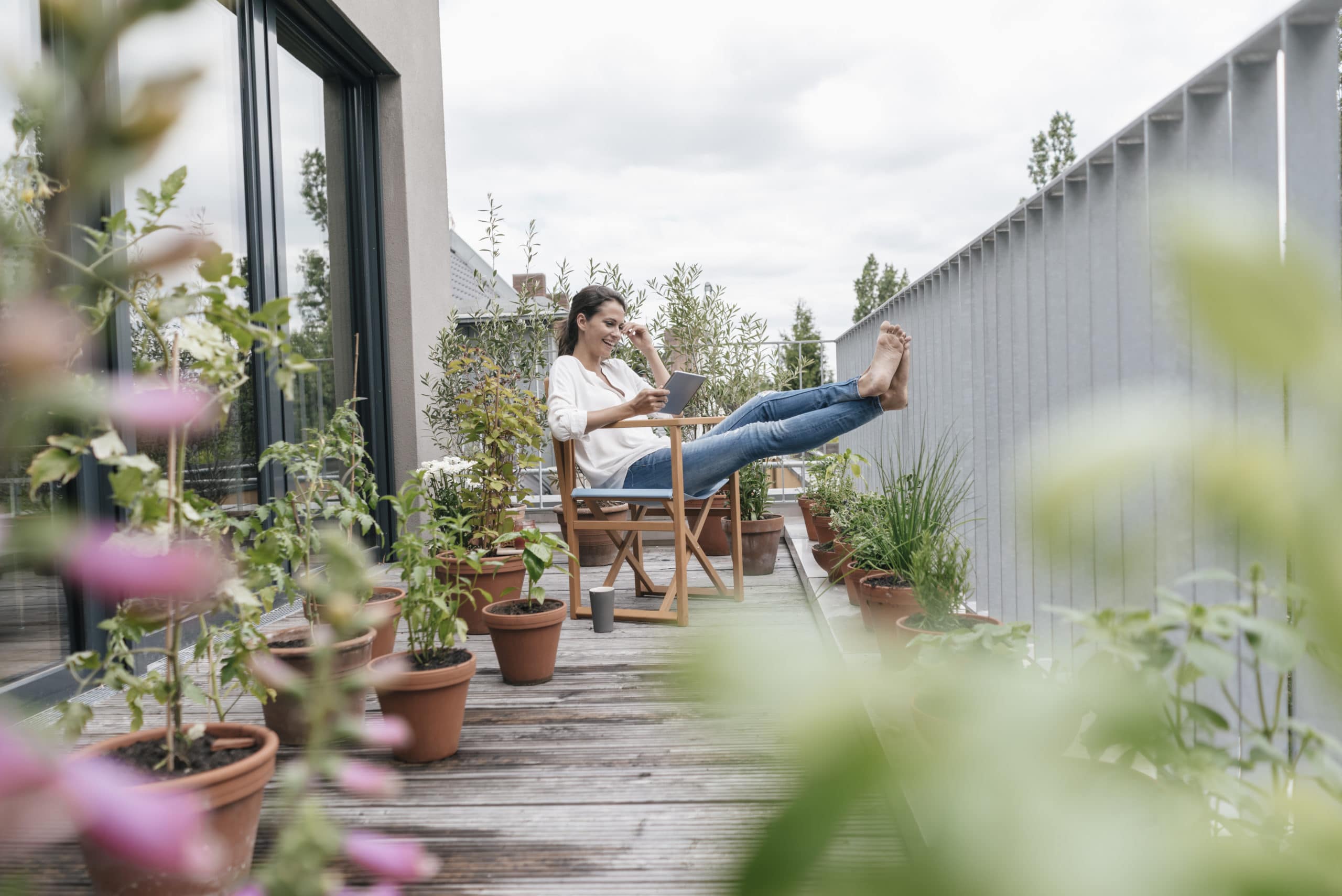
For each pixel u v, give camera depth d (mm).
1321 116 1387
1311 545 174
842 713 195
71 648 2514
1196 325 169
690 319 5266
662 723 2215
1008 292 2857
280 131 3818
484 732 2184
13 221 210
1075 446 189
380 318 4699
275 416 3588
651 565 4527
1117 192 2018
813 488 4324
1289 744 1090
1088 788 229
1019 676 253
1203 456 175
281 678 656
